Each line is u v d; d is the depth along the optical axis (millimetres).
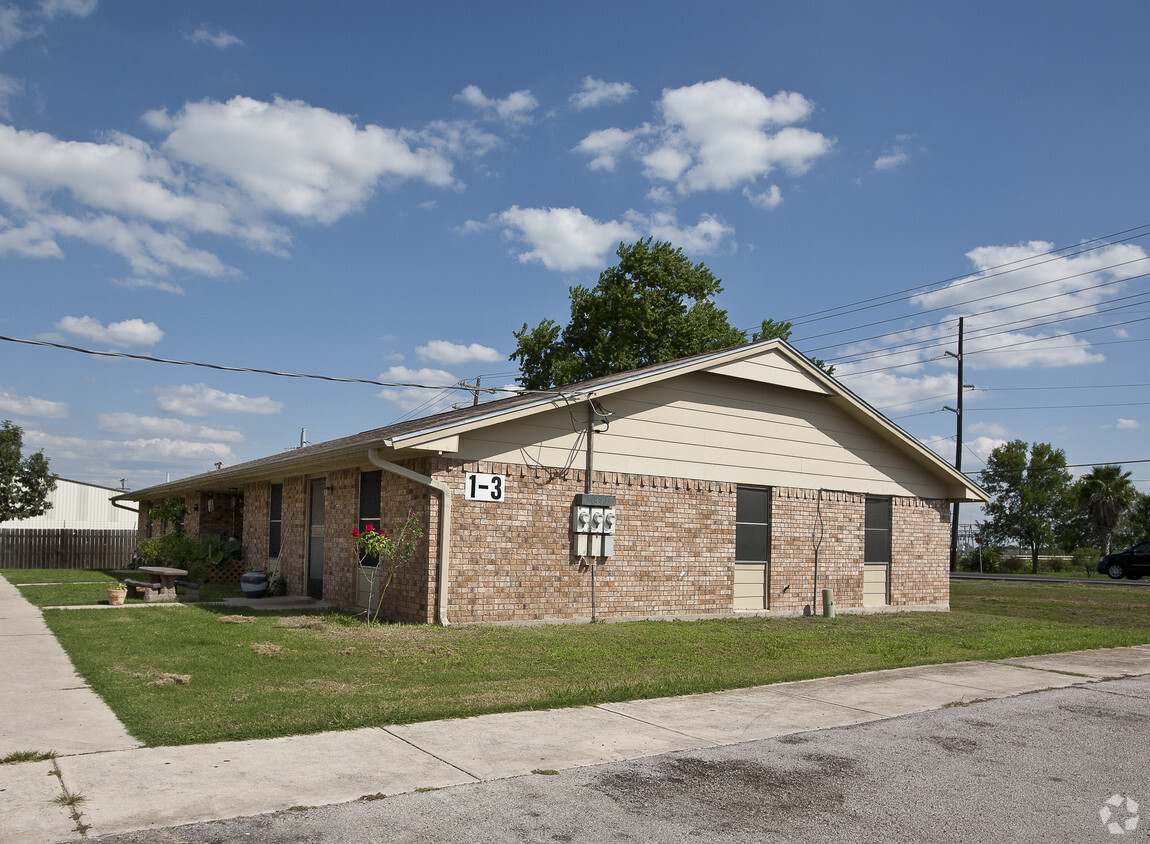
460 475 13273
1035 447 60688
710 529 16297
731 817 4973
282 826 4570
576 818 4859
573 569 14414
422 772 5613
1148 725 7758
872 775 5910
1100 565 40875
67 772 5355
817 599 17922
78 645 10211
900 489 19875
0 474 33969
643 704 7969
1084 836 4816
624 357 33312
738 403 16984
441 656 10180
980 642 13508
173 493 26359
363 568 14875
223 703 7305
